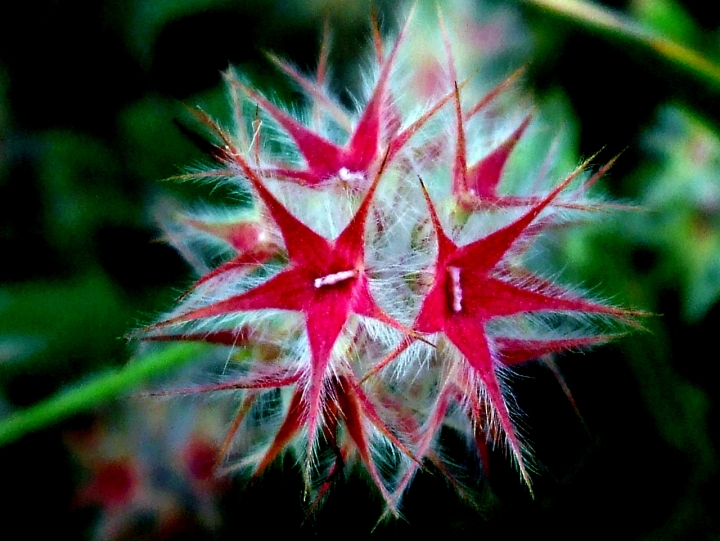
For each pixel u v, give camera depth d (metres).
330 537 0.07
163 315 0.06
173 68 0.08
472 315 0.05
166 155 0.08
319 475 0.06
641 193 0.08
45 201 0.08
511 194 0.05
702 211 0.08
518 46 0.08
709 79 0.07
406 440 0.05
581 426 0.07
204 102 0.08
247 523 0.07
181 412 0.07
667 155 0.08
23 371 0.08
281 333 0.05
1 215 0.08
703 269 0.08
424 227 0.05
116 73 0.08
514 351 0.05
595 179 0.06
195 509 0.07
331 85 0.08
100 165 0.08
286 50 0.08
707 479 0.07
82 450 0.07
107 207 0.08
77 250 0.08
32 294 0.08
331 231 0.05
